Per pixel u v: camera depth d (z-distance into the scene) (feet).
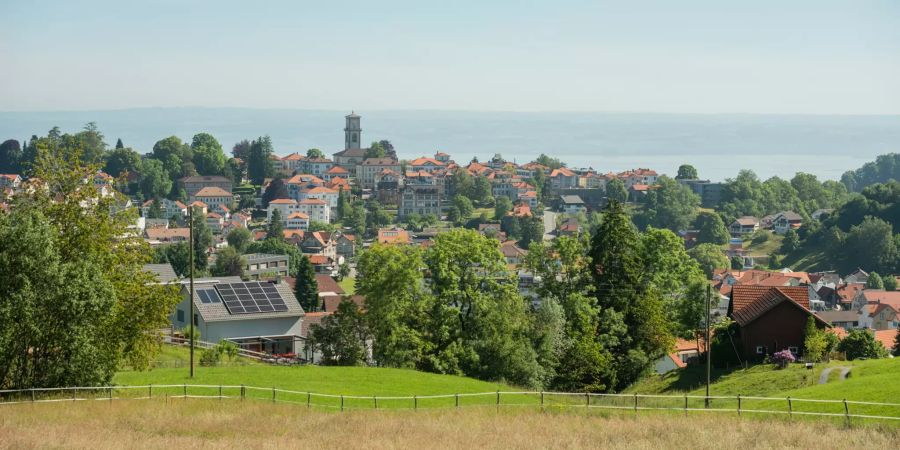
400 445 170.91
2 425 172.55
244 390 213.66
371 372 253.65
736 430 181.57
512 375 275.59
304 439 173.58
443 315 282.15
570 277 324.39
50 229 202.59
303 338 323.78
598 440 176.35
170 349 296.71
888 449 164.55
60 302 193.47
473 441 174.70
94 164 230.89
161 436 172.14
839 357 287.48
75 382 201.46
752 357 295.89
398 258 281.95
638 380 309.63
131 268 226.38
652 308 311.47
